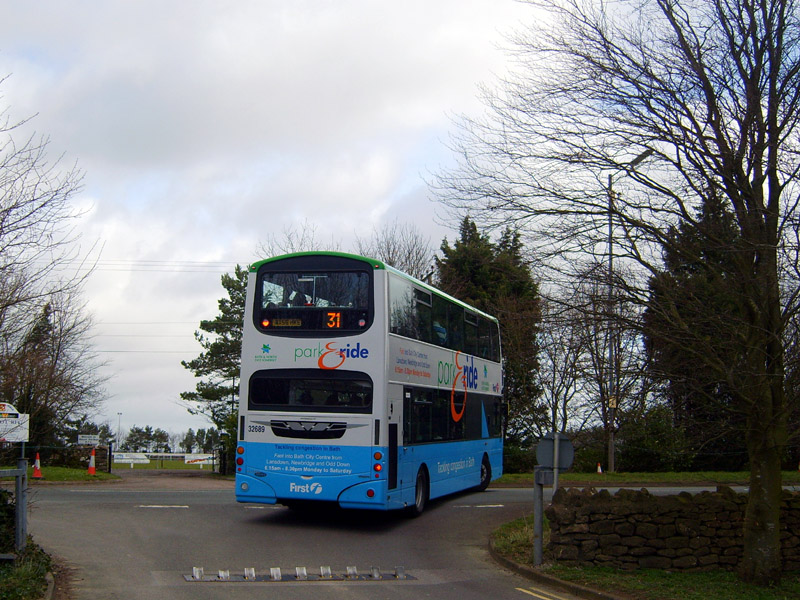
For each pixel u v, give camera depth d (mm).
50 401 24750
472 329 20938
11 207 8891
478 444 21094
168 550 12469
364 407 14578
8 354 10156
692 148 11055
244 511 17531
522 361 29875
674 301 10992
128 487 24688
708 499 11961
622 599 9742
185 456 54406
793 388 10781
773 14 10914
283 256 15422
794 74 10797
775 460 11219
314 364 14891
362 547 13570
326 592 9836
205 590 9641
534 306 12641
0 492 10328
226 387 45219
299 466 14719
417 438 16281
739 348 10789
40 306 9852
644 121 11469
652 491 22906
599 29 11719
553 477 11789
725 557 11836
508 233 12406
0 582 8492
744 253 10680
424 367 16828
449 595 10000
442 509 18625
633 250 11359
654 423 15219
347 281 15047
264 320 15289
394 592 10055
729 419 12031
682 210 11227
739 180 10812
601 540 11688
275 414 14938
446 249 35406
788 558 12375
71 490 22422
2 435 10062
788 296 10492
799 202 10672
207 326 45906
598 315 11281
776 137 10852
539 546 11727
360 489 14430
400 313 15586
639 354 11961
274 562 11883
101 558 11578
